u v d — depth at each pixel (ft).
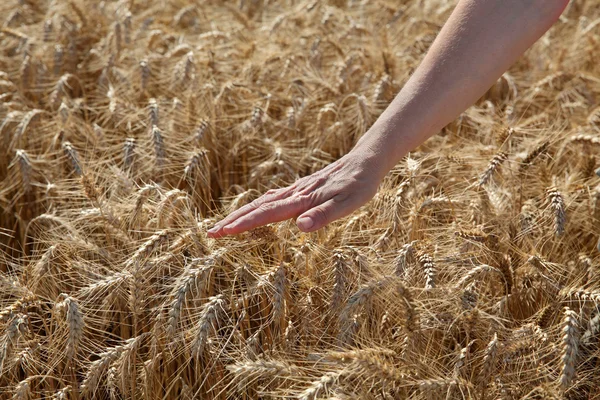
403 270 8.21
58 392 8.25
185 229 8.98
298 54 15.92
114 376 8.34
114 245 10.14
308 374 7.97
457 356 7.81
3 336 8.10
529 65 17.10
